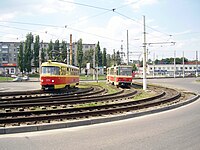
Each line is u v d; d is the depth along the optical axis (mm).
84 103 15742
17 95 21141
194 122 9641
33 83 41562
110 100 17562
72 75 28516
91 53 95438
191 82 48531
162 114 11758
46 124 8406
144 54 27453
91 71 96438
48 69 23922
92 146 6520
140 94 22875
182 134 7730
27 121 9812
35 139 7176
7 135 7602
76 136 7539
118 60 69688
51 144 6688
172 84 41562
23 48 90062
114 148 6344
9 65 98125
